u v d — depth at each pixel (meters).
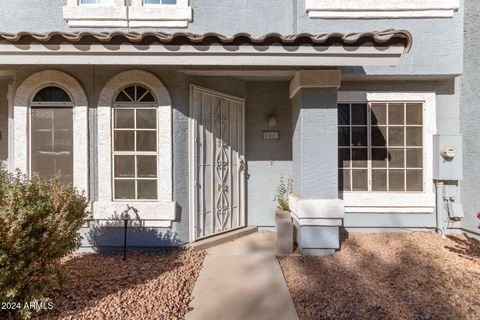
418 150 7.91
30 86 6.61
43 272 4.32
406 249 6.62
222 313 4.25
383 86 7.79
